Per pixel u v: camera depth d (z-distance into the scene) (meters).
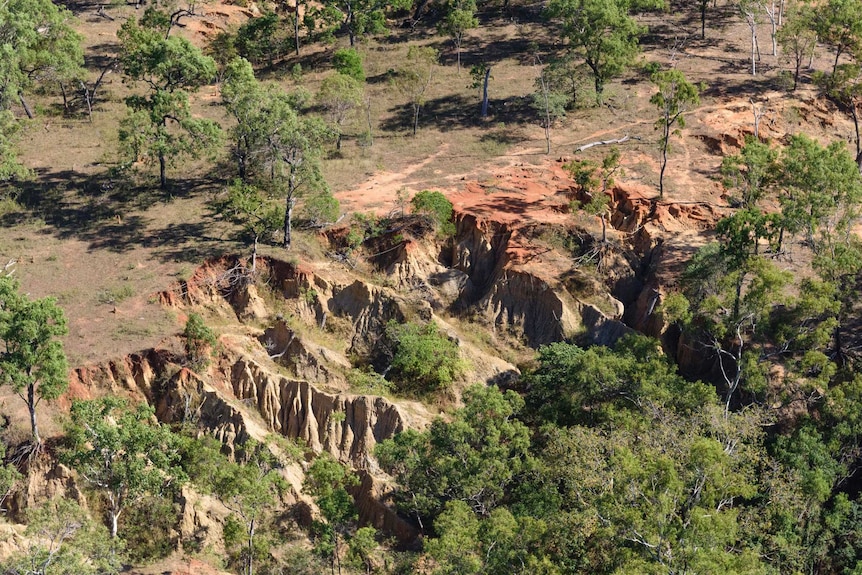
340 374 86.38
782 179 92.62
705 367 87.75
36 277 90.62
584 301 91.75
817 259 84.25
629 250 95.31
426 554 70.00
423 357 86.69
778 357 85.44
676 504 66.38
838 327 85.31
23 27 106.75
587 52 113.50
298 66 121.00
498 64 123.50
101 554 67.44
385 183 101.75
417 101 112.12
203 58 103.69
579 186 100.06
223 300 89.94
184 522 75.81
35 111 115.06
